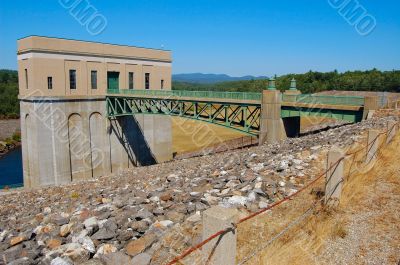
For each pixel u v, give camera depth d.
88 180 33.56
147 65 52.03
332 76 119.25
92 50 44.91
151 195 11.88
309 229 7.50
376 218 8.23
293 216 8.18
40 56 40.06
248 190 10.48
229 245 4.68
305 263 6.39
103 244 7.54
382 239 7.29
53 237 8.52
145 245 7.10
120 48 48.12
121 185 21.22
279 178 11.84
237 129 34.78
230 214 4.67
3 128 97.25
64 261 6.63
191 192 11.21
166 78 55.25
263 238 7.14
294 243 6.92
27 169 43.88
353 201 9.21
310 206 8.70
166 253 6.70
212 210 4.79
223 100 34.97
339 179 8.56
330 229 7.48
